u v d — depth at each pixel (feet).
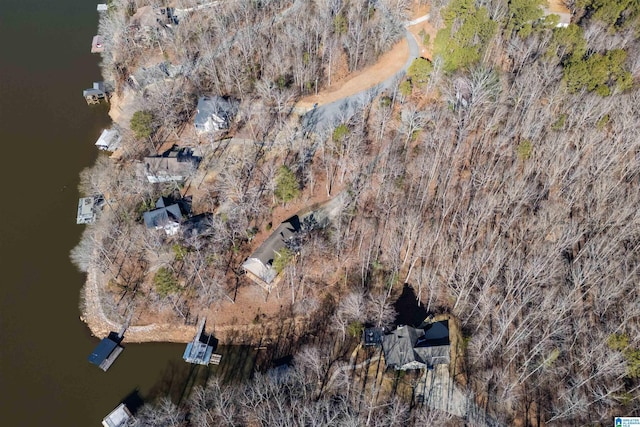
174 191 369.09
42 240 361.10
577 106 346.95
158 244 341.82
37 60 498.28
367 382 280.10
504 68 410.93
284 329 313.94
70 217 373.61
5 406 289.33
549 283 291.99
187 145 399.03
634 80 365.81
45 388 296.51
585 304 287.89
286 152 384.68
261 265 325.01
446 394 272.31
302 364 287.48
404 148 375.25
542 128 351.87
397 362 278.26
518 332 282.36
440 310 307.58
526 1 390.21
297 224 345.92
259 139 395.55
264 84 410.52
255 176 374.02
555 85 368.27
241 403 271.90
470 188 346.54
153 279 330.54
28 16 546.26
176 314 319.06
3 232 364.99
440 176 354.74
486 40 385.09
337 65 434.30
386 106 399.44
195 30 475.72
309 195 362.74
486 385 274.77
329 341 303.68
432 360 278.26
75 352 310.24
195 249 338.75
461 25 395.96
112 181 380.17
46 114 448.65
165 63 452.35
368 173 366.43
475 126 369.91
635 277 287.28
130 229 353.51
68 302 331.16
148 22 469.57
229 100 420.36
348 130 374.22
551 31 395.34
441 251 326.85
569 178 332.19
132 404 290.15
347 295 318.86
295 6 477.36
